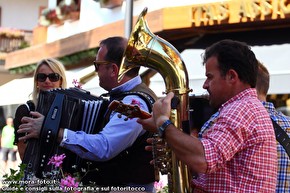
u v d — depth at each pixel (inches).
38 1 1298.0
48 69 210.2
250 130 132.8
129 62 149.1
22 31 1176.2
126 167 175.5
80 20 722.8
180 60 144.3
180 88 142.1
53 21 791.7
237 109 133.6
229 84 138.6
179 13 496.4
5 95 585.3
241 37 489.4
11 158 775.7
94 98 187.5
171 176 143.5
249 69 138.9
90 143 168.4
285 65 432.5
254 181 133.3
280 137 167.5
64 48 694.5
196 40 517.7
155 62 145.5
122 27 568.4
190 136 129.6
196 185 140.6
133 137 171.9
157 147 145.2
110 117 176.6
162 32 513.3
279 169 166.2
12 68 850.8
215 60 139.9
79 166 176.2
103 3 637.9
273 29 478.6
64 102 175.6
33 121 173.9
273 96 449.7
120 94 179.8
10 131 778.8
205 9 480.7
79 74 512.1
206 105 413.7
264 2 447.2
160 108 134.2
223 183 133.9
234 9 464.1
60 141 172.1
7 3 1285.7
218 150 128.5
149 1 569.0
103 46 183.3
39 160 172.2
